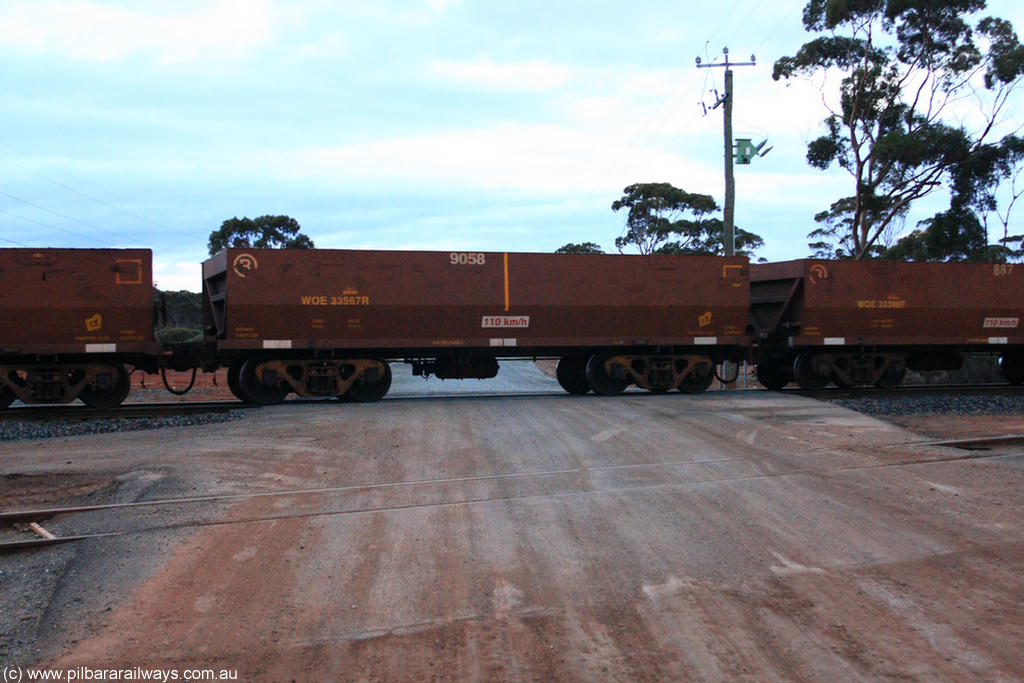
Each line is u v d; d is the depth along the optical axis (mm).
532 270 17438
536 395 19016
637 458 9711
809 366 19453
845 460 9664
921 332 19641
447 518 7305
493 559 6340
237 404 16328
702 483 8531
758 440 10891
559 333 17781
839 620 5371
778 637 5129
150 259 15586
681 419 12578
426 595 5676
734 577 6055
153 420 13398
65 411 14914
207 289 17953
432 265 16906
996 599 5723
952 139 30703
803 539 6859
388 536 6820
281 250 16109
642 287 18000
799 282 18828
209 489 8266
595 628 5230
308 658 4828
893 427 12164
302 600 5582
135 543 6629
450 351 17906
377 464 9383
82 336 15375
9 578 6148
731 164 25641
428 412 13680
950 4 30438
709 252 48594
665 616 5406
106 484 8812
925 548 6672
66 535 7027
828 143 33781
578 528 7070
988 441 10836
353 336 16734
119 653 4879
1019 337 20453
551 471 9039
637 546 6656
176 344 16531
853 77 32938
